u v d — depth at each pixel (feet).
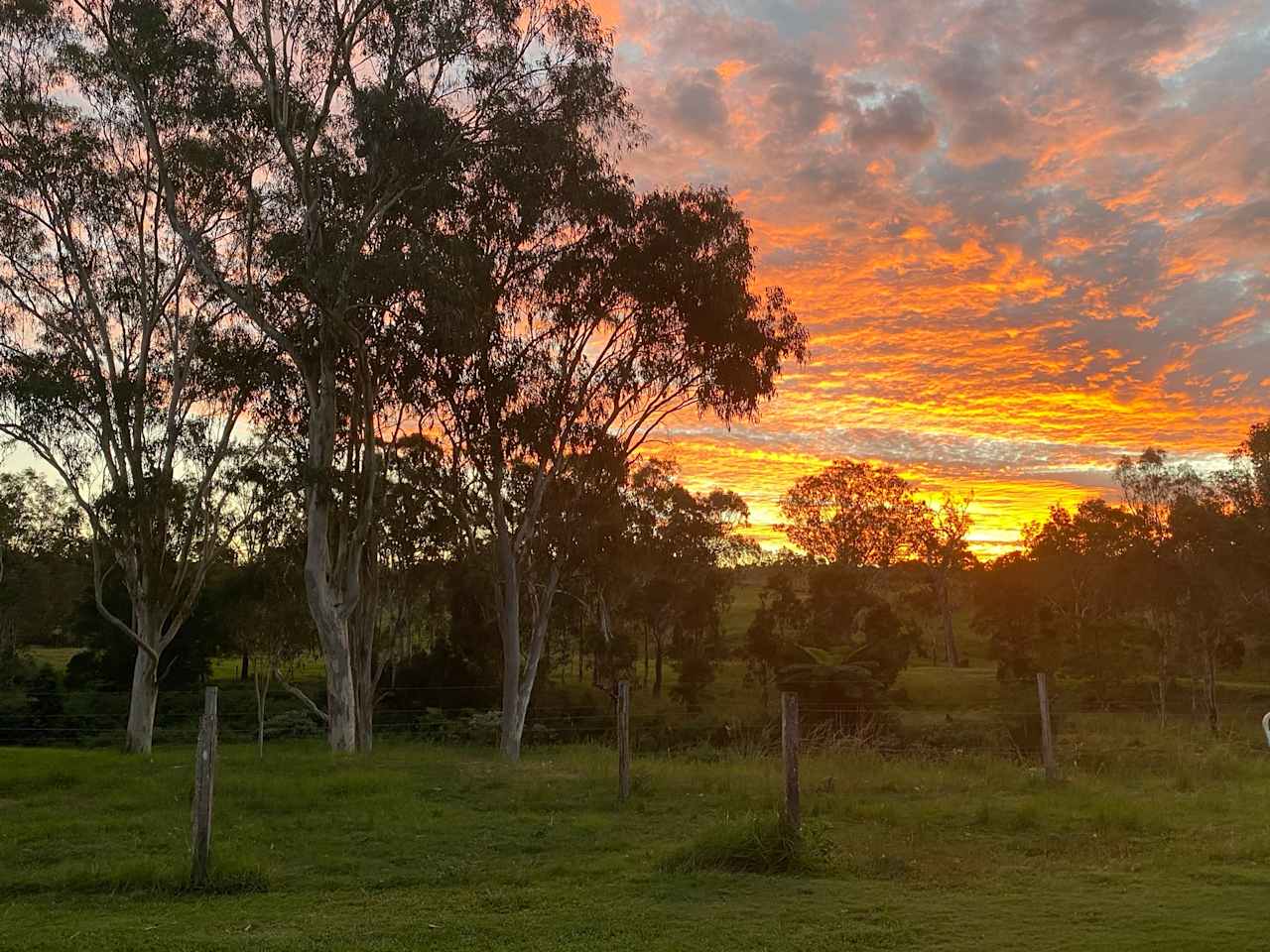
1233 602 149.79
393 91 78.89
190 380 93.25
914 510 235.61
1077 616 188.03
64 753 75.61
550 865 30.12
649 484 147.23
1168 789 45.96
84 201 90.74
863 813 38.52
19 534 152.35
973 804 40.70
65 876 28.99
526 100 82.89
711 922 22.72
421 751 81.76
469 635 144.56
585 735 123.95
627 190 86.43
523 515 95.40
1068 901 24.31
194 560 106.63
